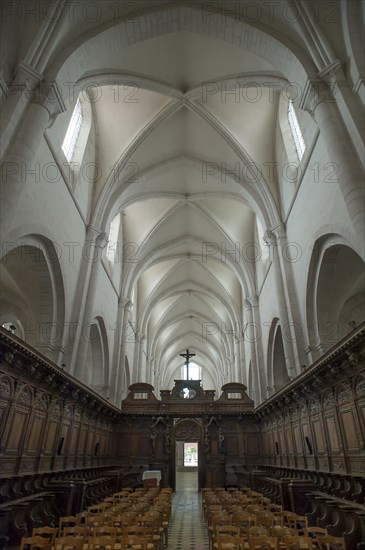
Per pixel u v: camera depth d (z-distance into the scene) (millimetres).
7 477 9328
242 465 22344
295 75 12516
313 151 13680
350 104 10367
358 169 9758
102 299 20234
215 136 19531
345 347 9094
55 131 13578
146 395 24547
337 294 14484
